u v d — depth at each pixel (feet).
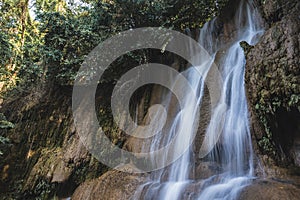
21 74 26.61
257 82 11.55
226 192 10.53
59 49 22.91
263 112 11.53
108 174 16.84
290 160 11.33
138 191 13.66
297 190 9.09
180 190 12.05
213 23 20.52
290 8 12.53
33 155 22.27
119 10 21.63
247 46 13.00
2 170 22.13
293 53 10.36
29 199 20.34
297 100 9.88
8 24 26.86
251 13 17.85
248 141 12.51
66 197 19.10
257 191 9.55
